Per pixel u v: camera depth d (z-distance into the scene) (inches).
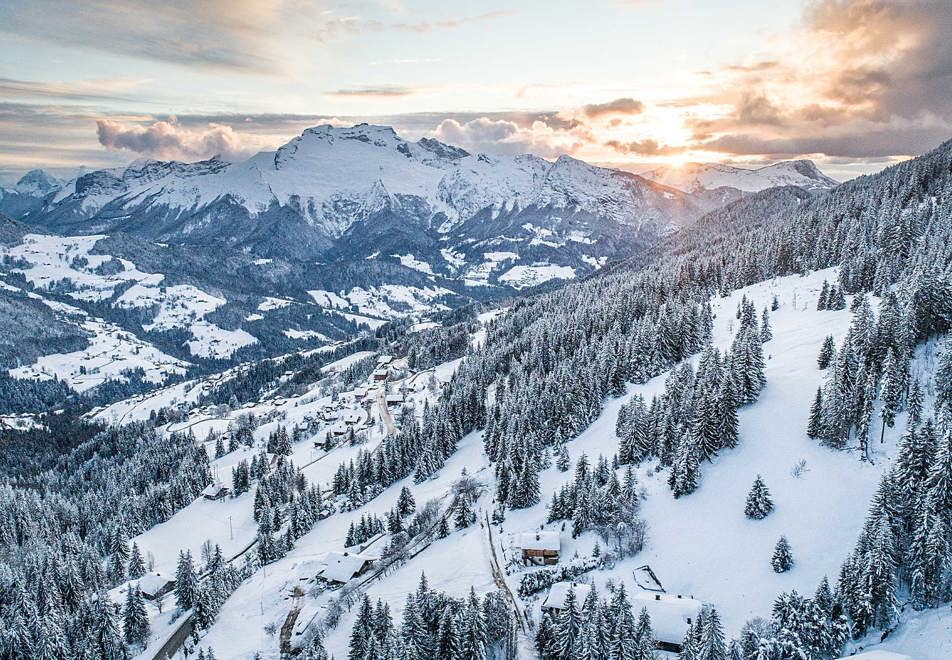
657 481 5575.8
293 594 5565.9
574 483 5674.2
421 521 6279.5
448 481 7249.0
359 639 4133.9
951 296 5403.5
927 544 3545.8
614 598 3799.2
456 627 3818.9
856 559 3558.1
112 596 6156.5
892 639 3398.1
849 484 4618.6
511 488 6003.9
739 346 6210.6
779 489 4845.0
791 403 5772.6
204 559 7081.7
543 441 7308.1
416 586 5004.9
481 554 5285.4
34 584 6358.3
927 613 3491.6
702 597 4148.6
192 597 5728.3
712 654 3257.9
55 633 5083.7
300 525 7155.5
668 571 4478.3
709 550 4544.8
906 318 5359.3
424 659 3823.8
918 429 4210.1
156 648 5226.4
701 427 5457.7
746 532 4581.7
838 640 3393.2
